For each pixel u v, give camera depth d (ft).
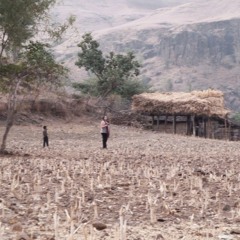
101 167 75.36
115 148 134.31
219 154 115.96
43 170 72.08
